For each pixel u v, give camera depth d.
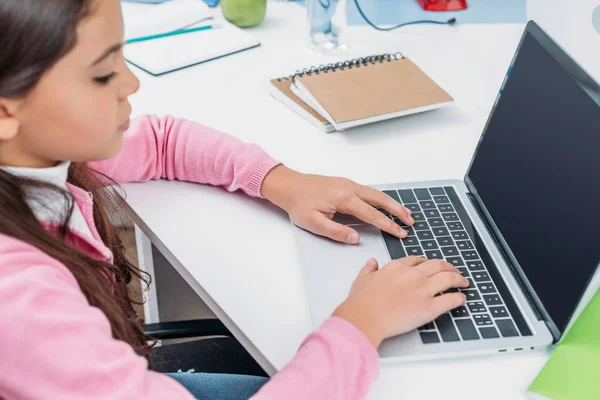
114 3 0.64
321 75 1.22
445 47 1.40
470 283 0.83
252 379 0.98
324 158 1.08
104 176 0.97
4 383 0.59
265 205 0.98
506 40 1.42
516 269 0.84
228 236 0.92
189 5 1.46
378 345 0.73
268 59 1.35
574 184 0.75
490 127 0.97
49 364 0.58
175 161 1.01
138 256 1.45
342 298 0.81
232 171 0.99
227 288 0.83
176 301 1.39
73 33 0.59
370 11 1.53
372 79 1.22
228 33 1.41
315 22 1.38
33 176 0.69
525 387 0.72
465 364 0.74
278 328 0.78
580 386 0.70
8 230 0.64
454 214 0.95
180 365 1.08
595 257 0.70
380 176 1.04
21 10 0.56
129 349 0.64
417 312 0.75
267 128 1.15
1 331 0.58
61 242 0.68
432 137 1.13
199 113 1.18
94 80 0.64
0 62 0.58
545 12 1.38
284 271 0.86
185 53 1.34
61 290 0.61
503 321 0.78
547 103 0.83
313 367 0.69
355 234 0.89
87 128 0.65
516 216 0.86
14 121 0.62
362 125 1.16
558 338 0.75
